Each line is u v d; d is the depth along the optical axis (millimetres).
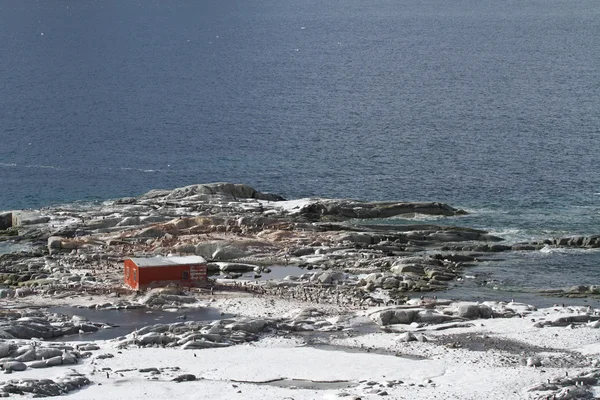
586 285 195250
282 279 195625
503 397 128750
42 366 140500
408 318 167125
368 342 155500
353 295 184375
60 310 173250
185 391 131000
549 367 142250
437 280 197500
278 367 142500
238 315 170250
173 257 192500
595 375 136750
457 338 157500
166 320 167625
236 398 128500
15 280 193375
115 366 142125
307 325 164500
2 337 153125
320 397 128500
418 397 128500
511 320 168000
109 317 169500
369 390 131125
